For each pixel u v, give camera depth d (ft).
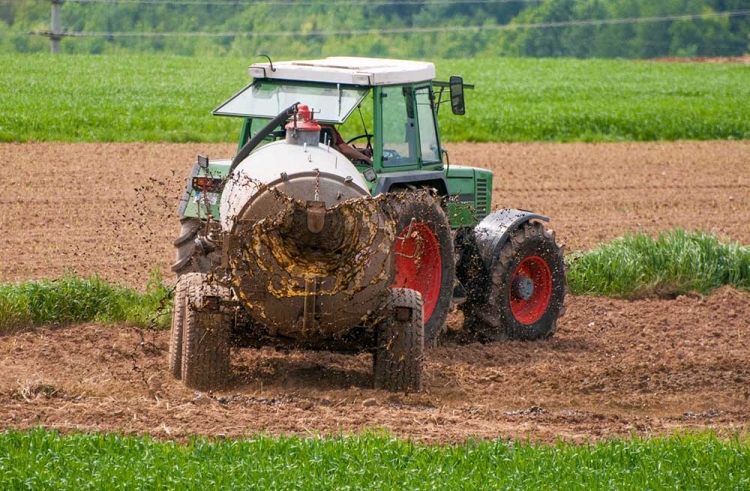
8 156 279.69
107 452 86.89
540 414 112.37
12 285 142.10
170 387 111.75
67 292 140.97
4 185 238.89
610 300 168.35
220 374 111.34
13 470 81.20
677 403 119.85
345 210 104.12
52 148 297.33
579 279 172.14
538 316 145.18
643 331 150.41
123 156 288.51
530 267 145.18
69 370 119.75
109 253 179.42
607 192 271.90
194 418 100.99
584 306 163.94
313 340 111.24
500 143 357.20
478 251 139.44
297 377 120.16
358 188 106.42
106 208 218.79
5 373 116.57
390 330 112.98
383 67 134.10
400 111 134.31
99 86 517.14
